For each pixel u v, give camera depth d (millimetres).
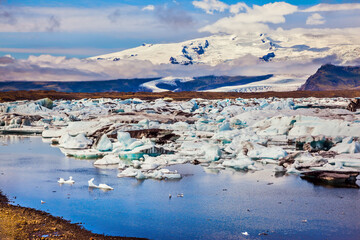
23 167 33625
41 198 23609
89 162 36281
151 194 24656
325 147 41781
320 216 20609
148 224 19281
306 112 65375
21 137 58781
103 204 22500
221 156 38406
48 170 32250
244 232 18359
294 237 17812
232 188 26297
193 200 23375
